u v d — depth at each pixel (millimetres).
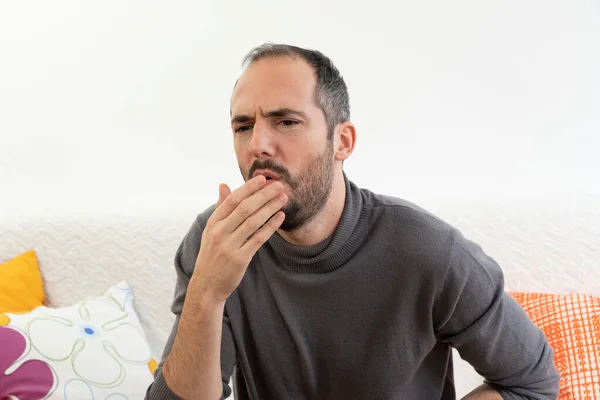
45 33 1747
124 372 1319
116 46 1731
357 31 1632
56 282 1505
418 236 932
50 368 1247
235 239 792
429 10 1587
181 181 1751
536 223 1331
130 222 1507
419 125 1629
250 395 1054
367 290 947
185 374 865
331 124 885
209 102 1716
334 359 980
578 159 1550
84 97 1757
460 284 913
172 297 1464
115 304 1429
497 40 1558
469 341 942
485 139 1595
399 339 956
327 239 947
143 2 1707
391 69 1626
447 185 1629
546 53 1534
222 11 1687
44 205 1781
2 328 1263
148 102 1739
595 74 1512
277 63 858
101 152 1771
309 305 968
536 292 1312
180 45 1711
